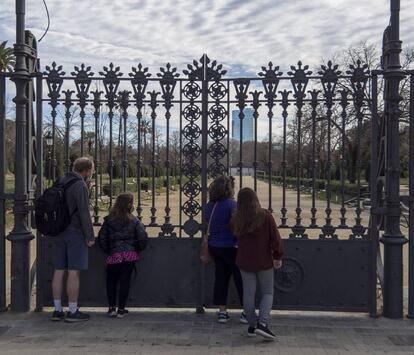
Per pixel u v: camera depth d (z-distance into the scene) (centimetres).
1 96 616
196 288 620
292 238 611
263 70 604
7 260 953
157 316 608
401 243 589
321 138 1667
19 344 508
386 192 597
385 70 588
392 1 583
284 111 606
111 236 596
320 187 3681
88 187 595
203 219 603
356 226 609
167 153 620
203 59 606
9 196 620
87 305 624
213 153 607
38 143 622
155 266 621
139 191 629
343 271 606
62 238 582
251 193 523
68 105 618
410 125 589
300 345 507
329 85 599
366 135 2069
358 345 507
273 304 610
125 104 616
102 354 479
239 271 577
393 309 596
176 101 610
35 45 661
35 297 684
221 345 506
